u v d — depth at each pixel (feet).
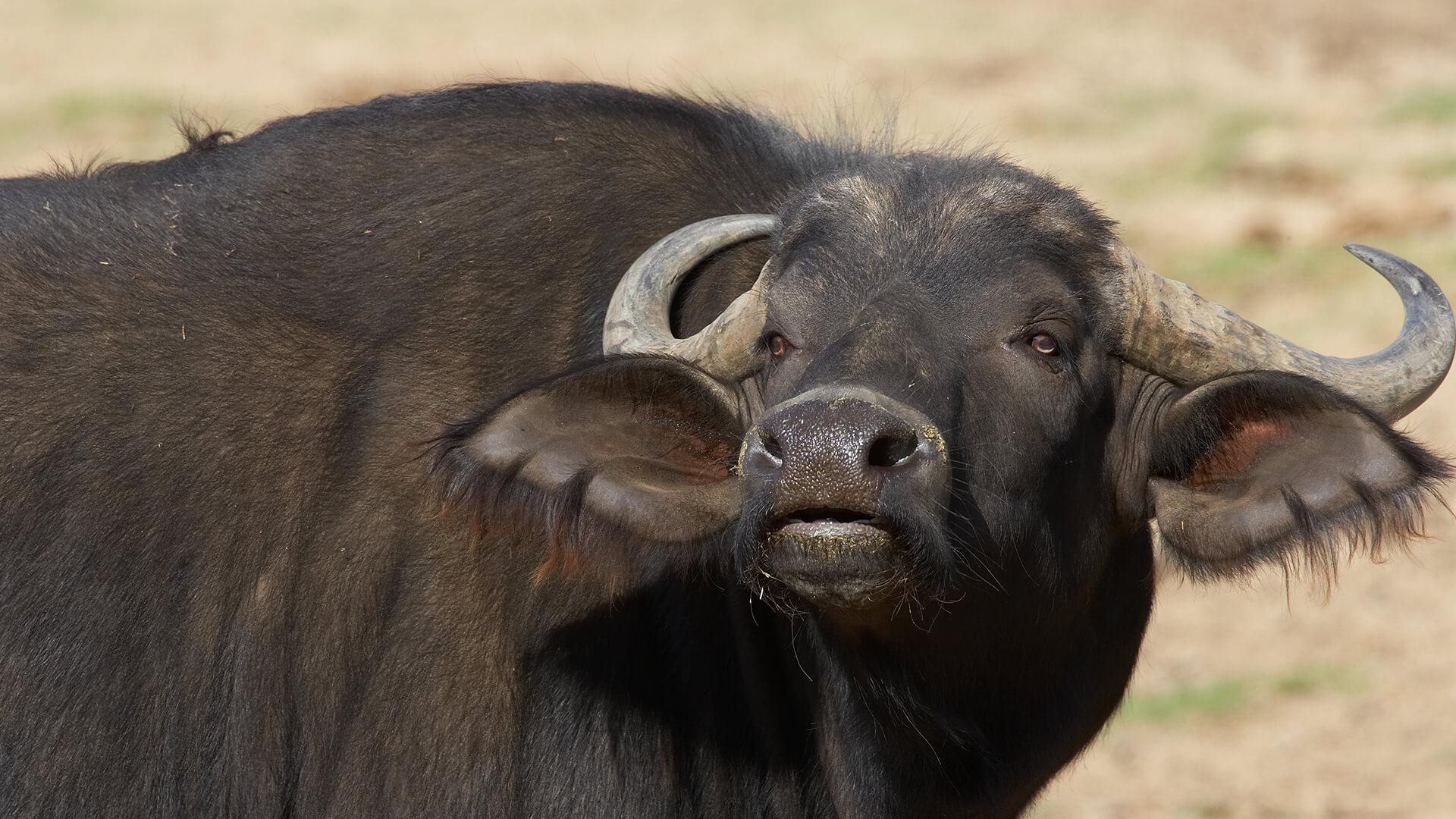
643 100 63.31
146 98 272.10
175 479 55.36
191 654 55.31
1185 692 111.04
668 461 53.36
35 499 54.85
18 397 55.42
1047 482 50.19
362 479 55.67
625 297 55.36
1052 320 49.52
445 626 55.01
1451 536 133.39
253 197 59.77
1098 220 52.16
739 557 44.86
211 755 55.83
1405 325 55.31
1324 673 112.47
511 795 55.42
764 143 63.57
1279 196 217.97
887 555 42.86
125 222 59.00
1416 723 104.01
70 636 54.60
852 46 321.73
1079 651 55.57
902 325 46.91
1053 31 331.57
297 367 56.39
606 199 59.82
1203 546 52.39
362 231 58.70
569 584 55.77
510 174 60.13
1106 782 99.30
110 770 54.75
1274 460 51.62
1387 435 48.08
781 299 50.37
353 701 55.26
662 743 56.59
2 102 269.85
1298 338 166.50
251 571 55.57
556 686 55.72
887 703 52.49
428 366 56.49
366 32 332.80
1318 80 286.25
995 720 54.13
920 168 52.80
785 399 47.42
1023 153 248.52
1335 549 49.75
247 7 355.15
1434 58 300.61
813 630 55.31
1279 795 96.37
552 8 360.89
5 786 54.39
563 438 51.75
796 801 58.49
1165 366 52.70
